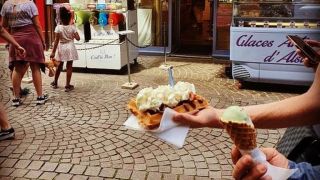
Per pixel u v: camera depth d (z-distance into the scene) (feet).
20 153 13.83
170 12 30.86
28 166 12.85
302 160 5.14
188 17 36.50
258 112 4.08
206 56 30.89
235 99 19.95
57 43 21.15
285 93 21.09
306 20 20.57
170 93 3.78
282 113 3.98
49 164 12.98
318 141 5.09
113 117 17.44
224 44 30.22
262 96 20.54
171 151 13.85
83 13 25.13
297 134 5.50
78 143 14.69
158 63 28.91
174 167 12.68
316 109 3.92
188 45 34.76
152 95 3.77
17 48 17.47
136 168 12.64
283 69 20.83
